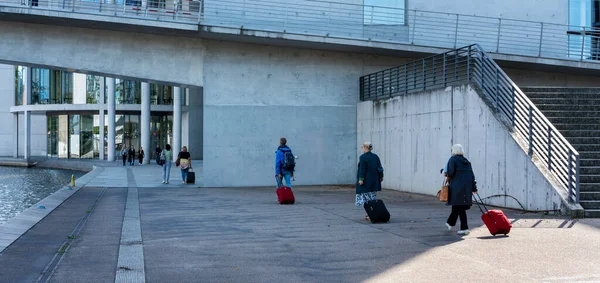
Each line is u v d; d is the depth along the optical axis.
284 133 25.62
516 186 14.53
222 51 25.34
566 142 12.98
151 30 24.27
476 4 26.23
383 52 25.38
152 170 41.53
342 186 25.03
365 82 25.80
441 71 25.41
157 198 19.64
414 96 20.89
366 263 8.23
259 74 25.52
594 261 8.06
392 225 12.02
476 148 16.72
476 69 17.69
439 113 19.06
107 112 60.53
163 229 12.01
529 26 26.39
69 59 24.77
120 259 8.71
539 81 26.56
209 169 25.16
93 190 23.38
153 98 59.62
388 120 23.06
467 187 10.48
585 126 15.92
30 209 15.23
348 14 25.73
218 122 25.25
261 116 25.48
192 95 59.38
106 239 10.73
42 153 72.94
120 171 39.88
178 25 23.47
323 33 25.55
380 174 12.95
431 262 8.16
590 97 17.91
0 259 8.75
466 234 10.55
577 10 27.02
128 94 59.31
